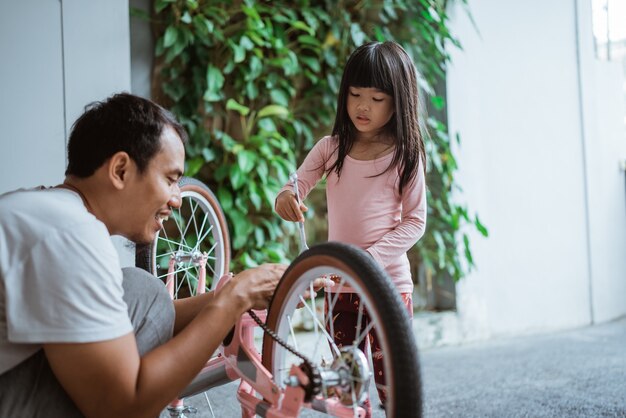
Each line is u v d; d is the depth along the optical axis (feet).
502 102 11.29
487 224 11.06
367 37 10.48
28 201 3.59
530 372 8.66
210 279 8.98
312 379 3.64
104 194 3.90
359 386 3.65
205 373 4.71
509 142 11.37
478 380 8.29
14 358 3.53
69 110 7.52
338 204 5.73
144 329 4.12
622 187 13.12
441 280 10.98
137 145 3.83
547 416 6.85
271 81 9.78
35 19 7.32
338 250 3.73
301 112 10.46
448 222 10.39
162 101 9.48
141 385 3.52
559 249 11.96
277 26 9.93
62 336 3.35
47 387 3.67
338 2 10.27
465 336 10.69
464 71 10.80
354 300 5.54
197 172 9.71
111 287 3.51
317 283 4.36
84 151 3.87
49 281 3.38
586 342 10.62
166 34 8.89
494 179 11.17
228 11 9.53
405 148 5.51
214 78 9.10
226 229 7.01
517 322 11.40
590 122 12.44
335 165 5.77
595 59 12.62
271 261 9.64
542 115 11.79
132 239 4.12
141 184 3.89
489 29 11.16
